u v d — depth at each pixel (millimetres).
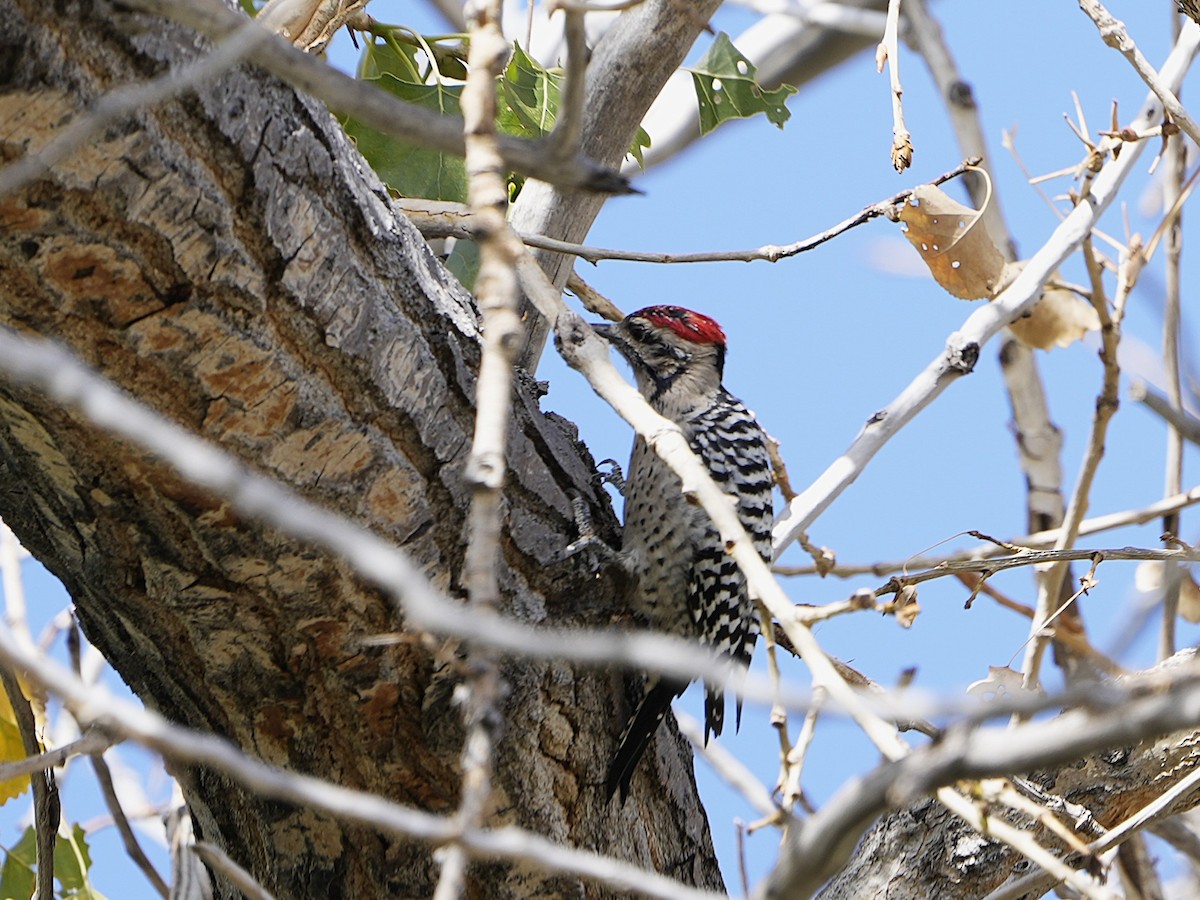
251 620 6508
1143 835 10312
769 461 10086
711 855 8336
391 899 7215
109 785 8594
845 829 3754
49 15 4848
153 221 5348
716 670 3438
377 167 8734
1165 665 7664
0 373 5367
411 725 6863
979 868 7500
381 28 8727
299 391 5957
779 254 7824
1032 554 7922
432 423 6375
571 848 7332
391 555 3436
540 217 9031
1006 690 7137
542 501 7316
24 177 4125
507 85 8969
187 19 4059
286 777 3764
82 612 7039
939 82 12328
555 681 7160
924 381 8789
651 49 9000
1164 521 10656
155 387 5766
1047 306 10812
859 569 9703
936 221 9148
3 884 9031
